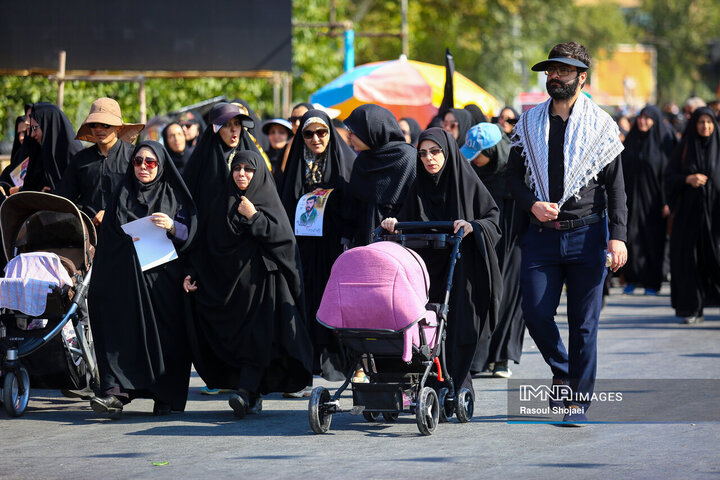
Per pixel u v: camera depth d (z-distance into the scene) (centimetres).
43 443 1823
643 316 3503
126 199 2081
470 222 1922
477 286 1952
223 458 1677
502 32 11719
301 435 1852
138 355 2033
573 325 1880
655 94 17738
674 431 1808
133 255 2044
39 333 2077
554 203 1847
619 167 1858
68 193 2283
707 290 3322
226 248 2019
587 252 1856
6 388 2058
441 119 3034
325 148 2323
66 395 2355
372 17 10519
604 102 14638
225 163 2267
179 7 4519
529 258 1892
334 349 2348
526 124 1900
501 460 1620
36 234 2161
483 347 2212
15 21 4444
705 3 19012
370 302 1764
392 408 1822
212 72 4600
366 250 1786
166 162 2102
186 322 2069
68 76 4388
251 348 2027
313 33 7244
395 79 4269
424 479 1512
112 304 2034
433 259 1947
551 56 1852
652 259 4072
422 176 1977
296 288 2072
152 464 1645
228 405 2214
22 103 5159
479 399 2186
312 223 2277
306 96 7481
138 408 2198
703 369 2438
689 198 3291
